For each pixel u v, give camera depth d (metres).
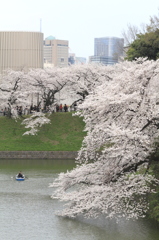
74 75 82.94
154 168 40.56
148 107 36.28
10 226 38.56
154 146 37.84
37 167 66.31
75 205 39.75
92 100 39.28
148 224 39.12
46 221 40.00
